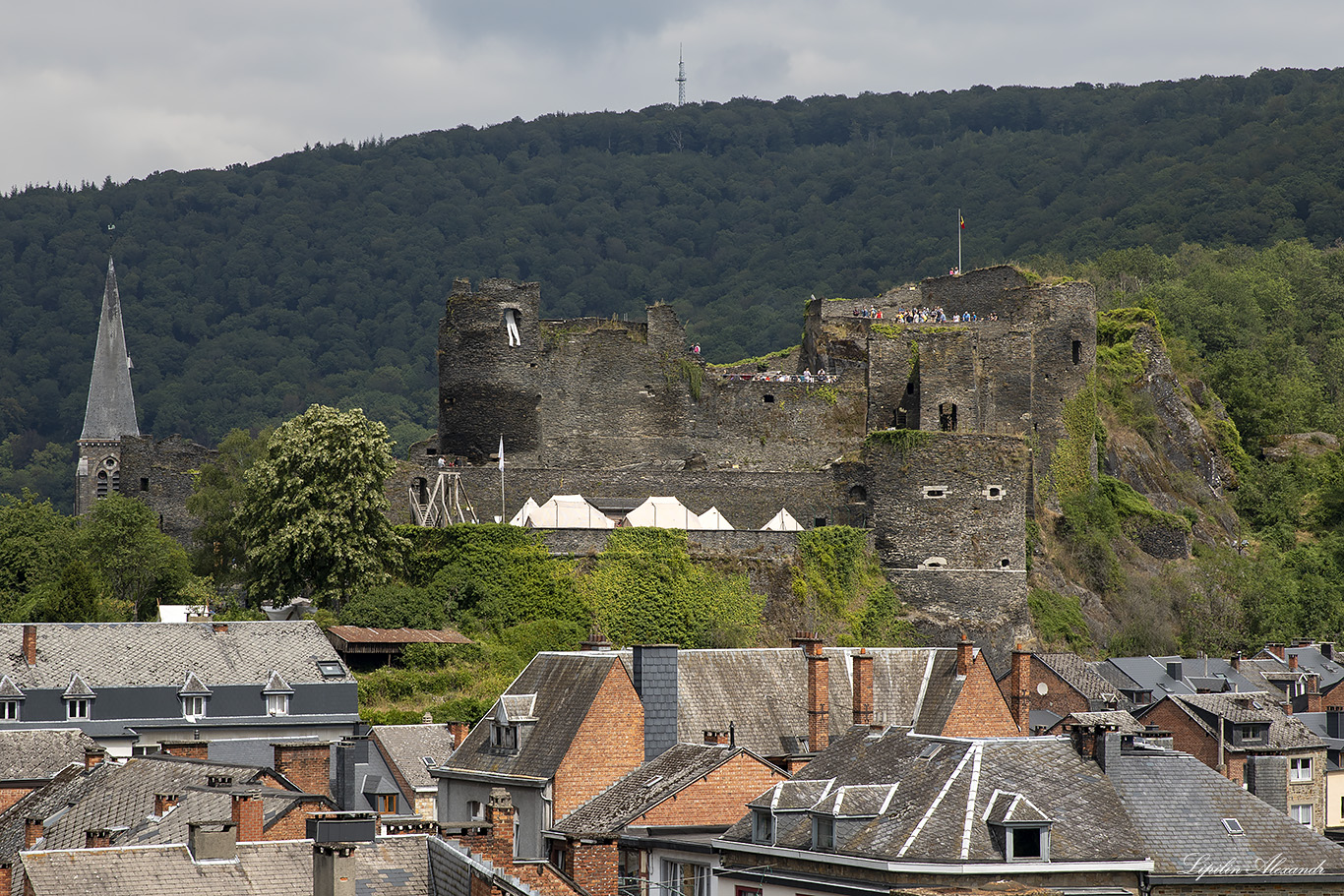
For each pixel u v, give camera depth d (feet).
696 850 234.17
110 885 174.29
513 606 424.05
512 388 482.28
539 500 462.60
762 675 313.94
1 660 342.03
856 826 211.00
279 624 371.15
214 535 471.21
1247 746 379.96
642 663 278.46
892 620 460.55
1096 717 254.27
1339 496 634.84
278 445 426.10
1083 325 544.21
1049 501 529.04
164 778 240.12
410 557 428.15
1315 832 219.82
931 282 564.71
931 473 469.16
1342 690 457.68
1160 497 584.81
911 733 229.86
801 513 479.00
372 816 185.78
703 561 446.60
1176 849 211.82
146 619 435.53
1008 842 203.31
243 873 178.50
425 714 373.40
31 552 442.09
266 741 328.90
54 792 250.98
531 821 270.26
